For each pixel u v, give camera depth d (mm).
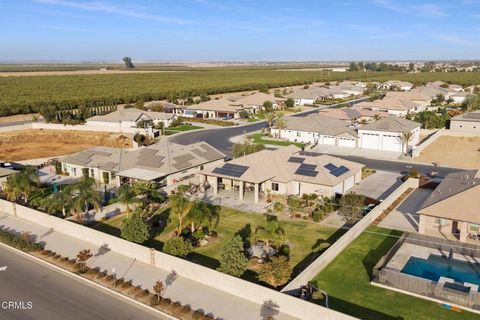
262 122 115438
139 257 38125
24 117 122062
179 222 45031
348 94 173125
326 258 36469
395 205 51562
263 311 30078
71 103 133500
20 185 52219
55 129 103812
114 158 64250
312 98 151250
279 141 91438
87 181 49469
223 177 54750
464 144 83250
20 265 37719
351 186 59031
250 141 89500
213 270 33281
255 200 52625
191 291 32875
